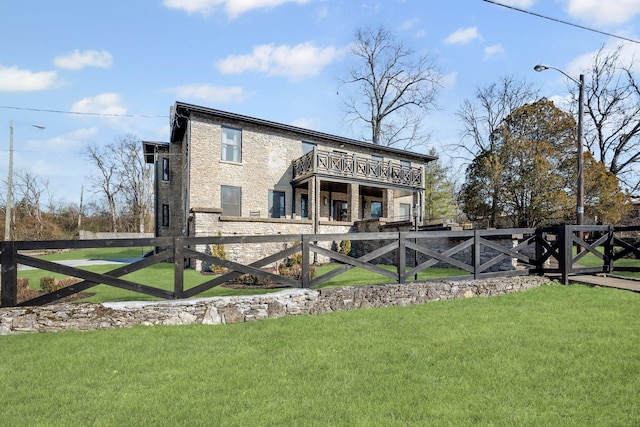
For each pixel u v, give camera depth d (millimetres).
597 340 4273
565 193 17203
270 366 3658
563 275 7902
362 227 17078
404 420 2605
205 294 7184
